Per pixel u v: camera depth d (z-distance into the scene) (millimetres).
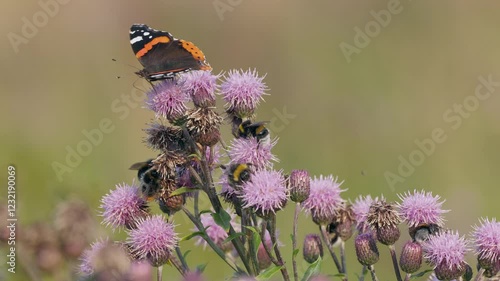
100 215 7801
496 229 7406
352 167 16703
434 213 7758
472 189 15117
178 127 7695
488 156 16641
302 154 17156
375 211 7652
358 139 17547
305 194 7422
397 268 7582
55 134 16594
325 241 8062
